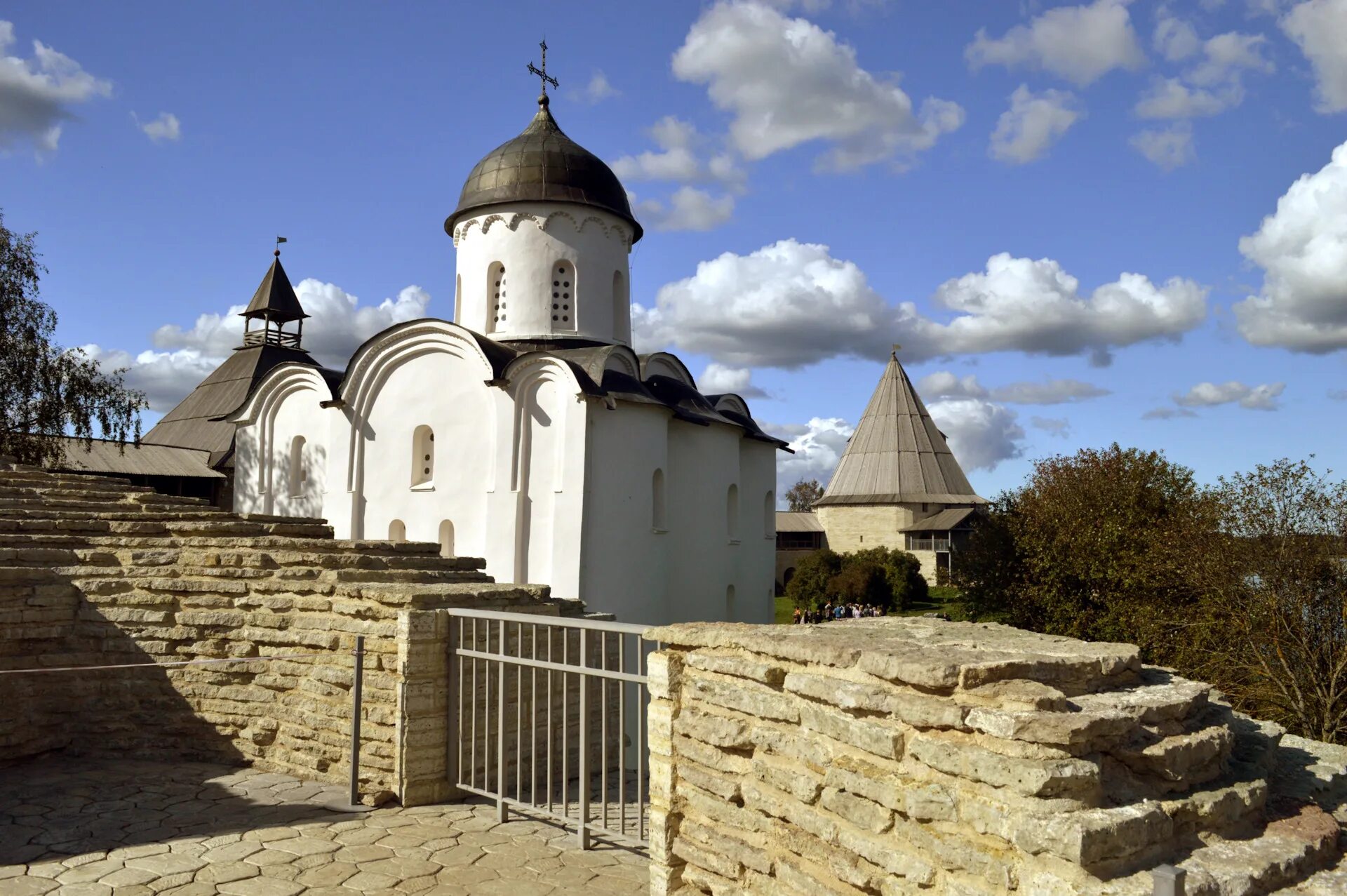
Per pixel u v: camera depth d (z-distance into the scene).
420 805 8.86
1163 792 4.63
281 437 26.09
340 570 10.21
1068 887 3.91
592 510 20.98
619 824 8.34
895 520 61.78
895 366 66.94
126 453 36.66
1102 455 29.80
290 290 45.62
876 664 5.12
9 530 10.77
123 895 6.65
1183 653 22.45
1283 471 22.11
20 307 26.62
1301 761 6.09
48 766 10.04
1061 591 28.36
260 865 7.27
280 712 9.98
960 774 4.50
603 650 7.24
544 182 25.91
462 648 9.04
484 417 21.84
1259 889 4.20
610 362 22.88
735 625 6.50
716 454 25.98
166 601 10.64
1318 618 20.73
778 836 5.61
